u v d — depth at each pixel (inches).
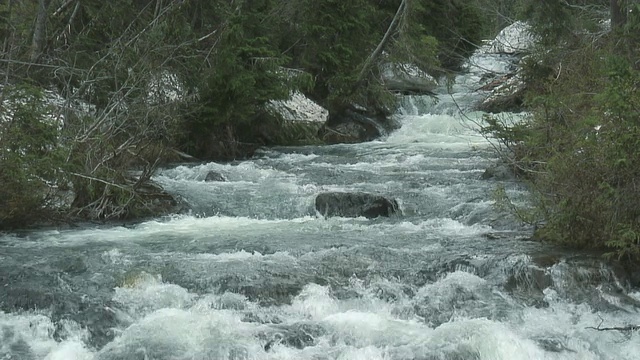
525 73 797.9
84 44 759.1
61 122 597.0
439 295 372.5
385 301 370.3
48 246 452.8
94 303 358.6
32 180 499.2
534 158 530.3
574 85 613.0
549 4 840.9
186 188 604.7
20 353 323.9
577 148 426.6
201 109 795.4
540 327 348.5
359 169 702.5
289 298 369.4
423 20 1267.2
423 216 541.6
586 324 353.4
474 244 438.3
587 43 754.2
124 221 533.6
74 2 815.1
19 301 359.3
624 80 402.6
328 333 336.2
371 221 528.4
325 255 419.2
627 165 392.5
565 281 382.6
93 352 326.3
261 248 439.8
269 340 328.2
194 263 407.5
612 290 380.8
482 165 700.0
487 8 1369.3
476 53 1304.1
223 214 559.5
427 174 661.3
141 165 666.2
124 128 618.5
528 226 477.4
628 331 344.8
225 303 362.9
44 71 692.7
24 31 730.2
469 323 340.2
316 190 601.6
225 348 319.9
